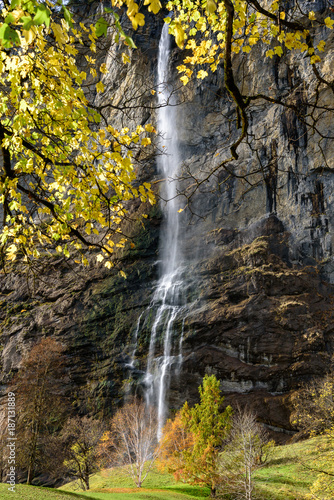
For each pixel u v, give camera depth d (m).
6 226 4.23
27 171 4.24
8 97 4.03
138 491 22.69
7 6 2.91
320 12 36.78
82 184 3.93
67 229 4.27
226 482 20.78
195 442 22.59
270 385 34.41
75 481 30.30
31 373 30.47
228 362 36.03
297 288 37.66
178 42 2.94
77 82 3.46
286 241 40.34
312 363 33.62
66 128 3.90
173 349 38.97
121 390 38.91
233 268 41.38
